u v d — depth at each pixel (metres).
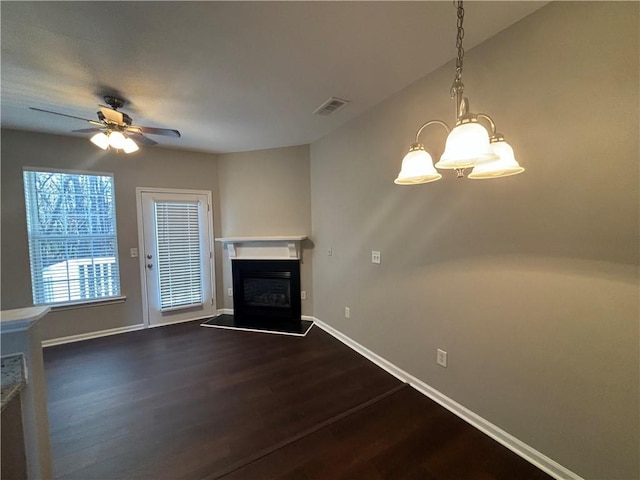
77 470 1.62
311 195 4.08
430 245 2.26
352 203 3.19
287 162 4.18
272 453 1.73
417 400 2.26
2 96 2.45
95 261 3.68
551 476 1.55
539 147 1.55
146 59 1.94
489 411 1.87
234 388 2.45
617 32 1.27
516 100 1.64
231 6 1.47
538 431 1.62
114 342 3.47
